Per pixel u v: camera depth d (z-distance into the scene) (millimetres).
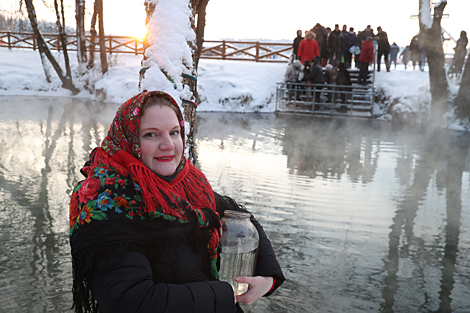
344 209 5266
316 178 6715
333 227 4656
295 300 3154
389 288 3404
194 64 2389
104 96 18844
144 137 1042
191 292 941
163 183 1047
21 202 5051
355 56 18875
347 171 7273
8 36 24266
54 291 3098
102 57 20250
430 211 5340
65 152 7949
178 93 2240
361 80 16750
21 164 6902
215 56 23141
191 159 2398
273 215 4945
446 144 10305
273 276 1234
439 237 4512
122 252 918
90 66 20766
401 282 3514
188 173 1194
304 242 4230
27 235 4105
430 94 14461
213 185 6051
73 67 22375
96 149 1107
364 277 3568
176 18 2277
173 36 2254
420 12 13742
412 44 18297
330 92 16438
